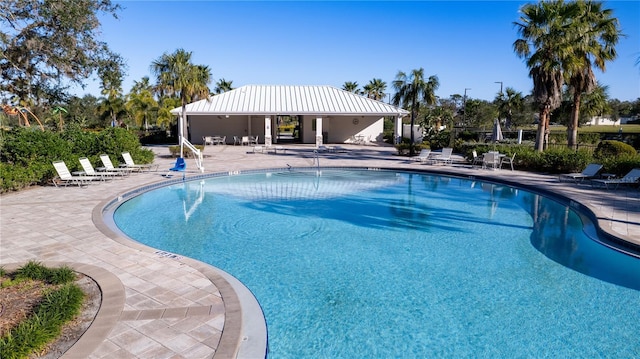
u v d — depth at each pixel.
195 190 13.70
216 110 30.08
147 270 5.75
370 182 15.61
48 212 9.25
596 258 7.33
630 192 12.14
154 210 10.86
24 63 14.88
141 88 50.91
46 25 13.96
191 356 3.69
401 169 18.00
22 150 12.37
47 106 18.17
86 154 15.27
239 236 8.60
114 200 10.98
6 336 3.64
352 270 6.74
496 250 7.76
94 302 4.71
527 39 17.66
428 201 12.14
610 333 4.81
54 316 4.05
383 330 4.83
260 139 33.81
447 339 4.65
